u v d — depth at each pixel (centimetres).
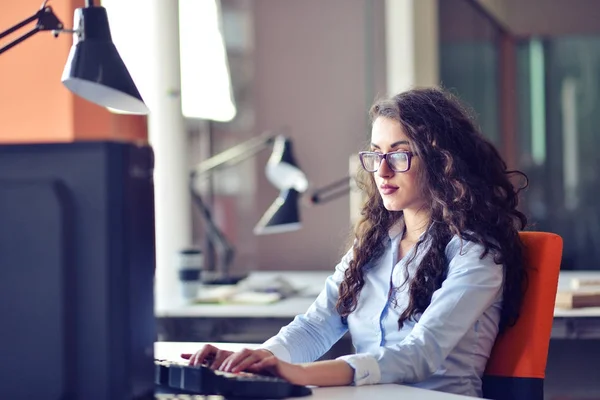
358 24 505
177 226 316
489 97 543
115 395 108
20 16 310
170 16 317
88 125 317
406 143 182
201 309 270
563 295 246
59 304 108
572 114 595
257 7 510
